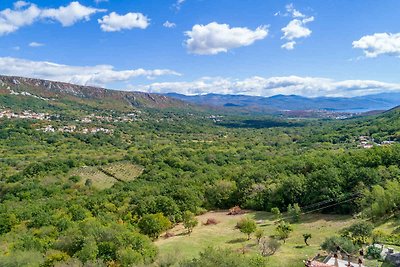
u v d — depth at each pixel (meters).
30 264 46.50
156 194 87.88
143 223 64.06
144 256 47.78
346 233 50.12
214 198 84.62
